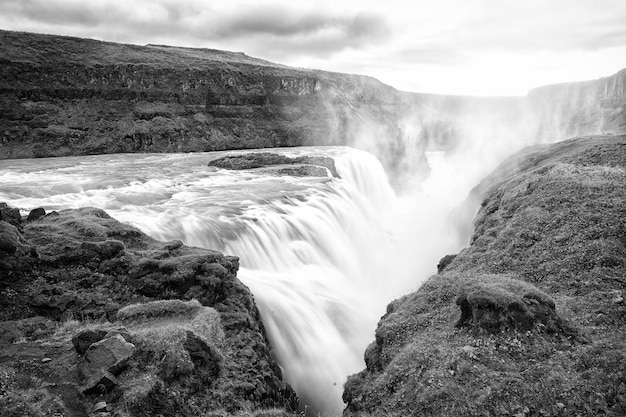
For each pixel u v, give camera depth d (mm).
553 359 11367
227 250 24781
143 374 11031
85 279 15703
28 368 10883
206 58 111250
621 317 12906
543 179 24625
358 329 23859
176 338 12273
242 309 16797
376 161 73062
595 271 15312
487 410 10305
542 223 19750
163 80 86875
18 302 13984
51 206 29109
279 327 20297
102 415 9516
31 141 67188
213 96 92000
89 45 87438
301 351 20375
